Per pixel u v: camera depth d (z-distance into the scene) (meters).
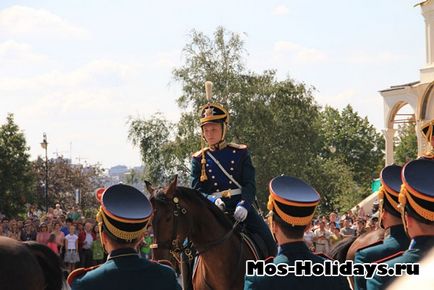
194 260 10.47
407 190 5.98
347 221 24.70
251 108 48.44
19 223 24.17
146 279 6.04
